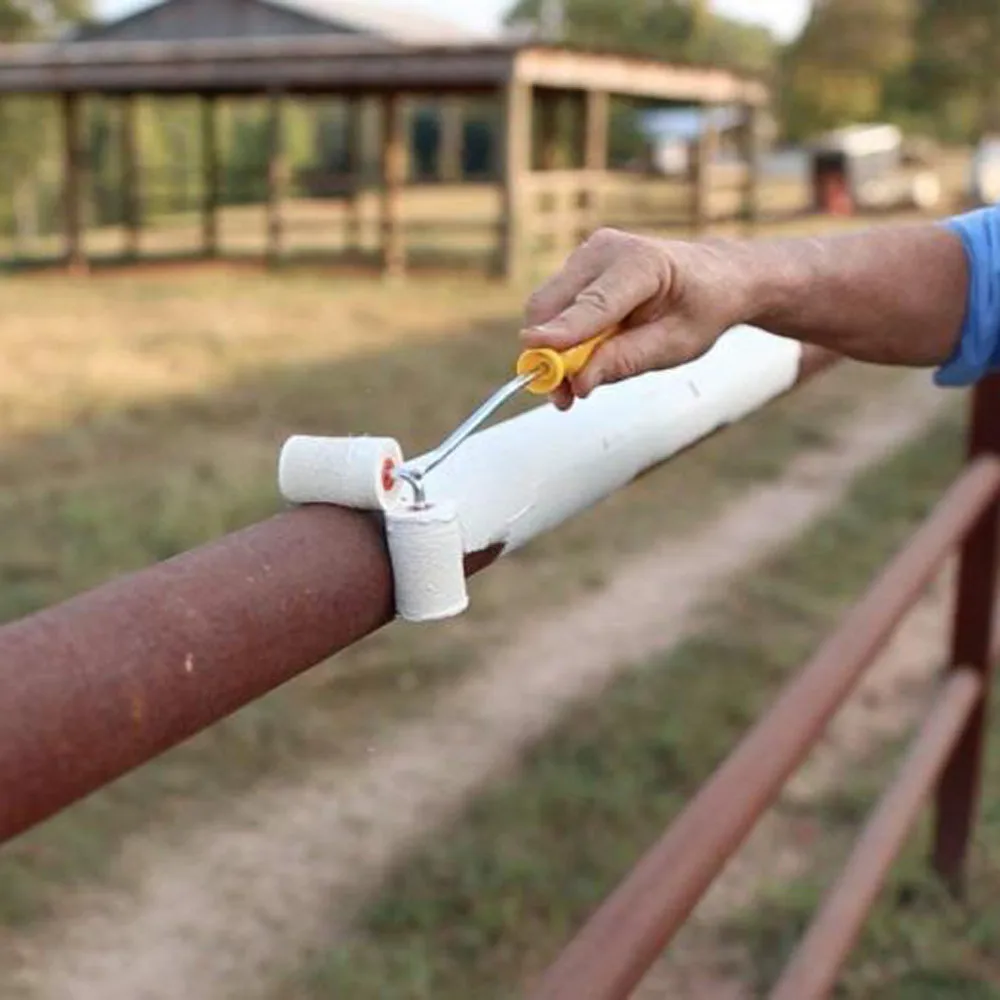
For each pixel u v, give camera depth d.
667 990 3.19
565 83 15.64
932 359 1.36
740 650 5.11
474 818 3.92
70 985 3.24
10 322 12.88
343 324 12.77
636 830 3.86
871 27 38.25
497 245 17.11
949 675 3.02
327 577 0.84
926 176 29.67
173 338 11.84
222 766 4.19
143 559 5.84
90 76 16.45
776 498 7.43
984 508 2.74
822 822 3.93
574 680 4.88
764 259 1.17
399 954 3.32
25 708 0.64
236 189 28.98
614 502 7.05
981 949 3.26
